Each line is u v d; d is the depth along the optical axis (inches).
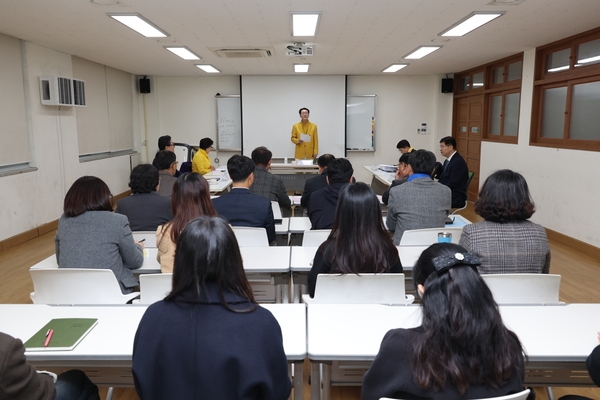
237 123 391.5
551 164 232.2
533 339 63.6
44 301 88.5
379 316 70.7
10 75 216.4
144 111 394.0
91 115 308.2
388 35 214.4
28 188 228.4
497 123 309.4
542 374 71.2
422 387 40.7
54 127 251.9
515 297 79.3
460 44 238.5
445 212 121.8
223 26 194.7
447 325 40.6
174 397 42.2
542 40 225.3
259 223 118.7
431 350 40.9
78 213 93.6
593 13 171.0
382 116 392.2
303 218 156.1
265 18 180.9
